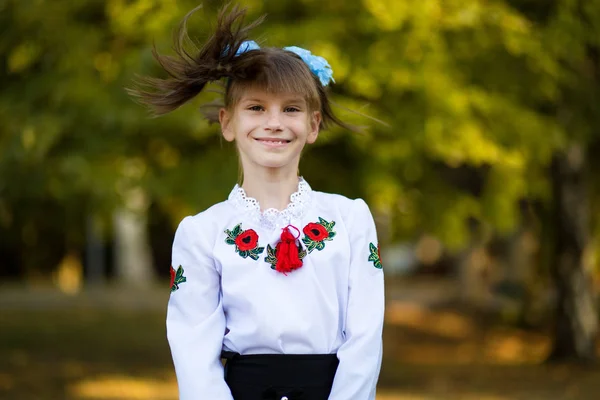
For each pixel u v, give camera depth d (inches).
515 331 678.5
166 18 290.2
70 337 626.8
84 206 424.2
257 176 124.0
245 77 121.4
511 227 413.7
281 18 314.3
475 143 324.8
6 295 954.7
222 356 121.0
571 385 430.9
